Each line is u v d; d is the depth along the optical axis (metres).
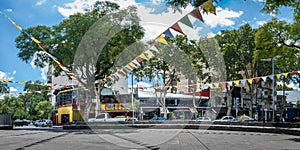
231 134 20.03
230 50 34.91
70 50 23.30
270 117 50.00
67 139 16.02
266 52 24.22
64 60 23.66
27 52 25.36
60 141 14.84
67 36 22.89
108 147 11.92
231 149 11.71
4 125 30.75
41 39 24.89
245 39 35.72
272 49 23.98
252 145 13.14
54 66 27.02
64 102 49.31
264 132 22.14
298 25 22.30
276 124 22.73
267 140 15.51
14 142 14.54
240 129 24.19
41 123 48.84
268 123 23.28
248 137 17.48
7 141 15.10
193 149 11.44
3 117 30.95
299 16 21.11
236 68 36.62
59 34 23.52
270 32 23.59
